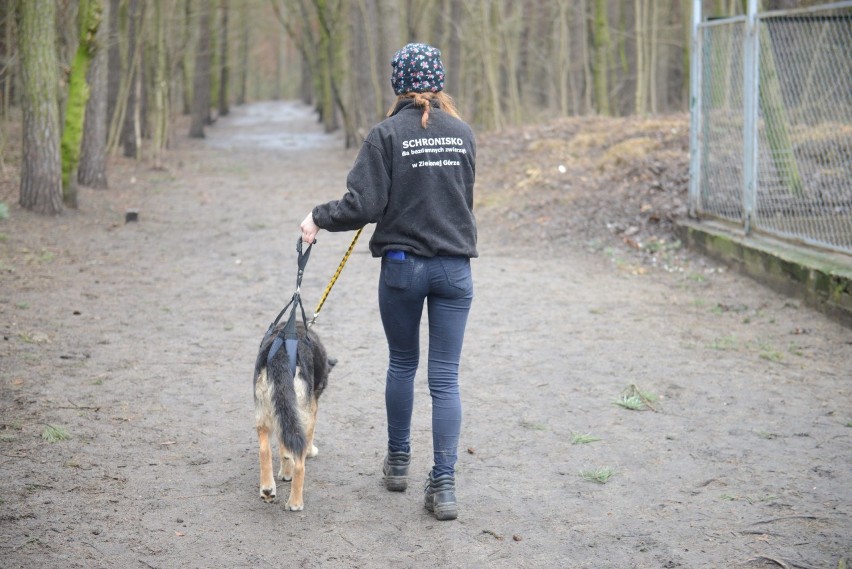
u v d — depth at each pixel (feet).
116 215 44.83
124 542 12.09
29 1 39.81
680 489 14.25
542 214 41.06
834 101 26.00
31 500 13.17
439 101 12.98
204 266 33.42
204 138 105.60
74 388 18.58
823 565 11.63
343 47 102.17
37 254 33.40
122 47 72.28
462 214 12.81
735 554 12.01
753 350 22.18
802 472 14.80
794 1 40.29
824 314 24.75
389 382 13.62
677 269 31.35
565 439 16.55
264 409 13.12
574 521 13.14
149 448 15.62
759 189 29.73
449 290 12.78
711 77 32.37
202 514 13.14
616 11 102.27
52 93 40.81
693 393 19.08
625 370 20.76
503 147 57.88
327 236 41.01
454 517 13.07
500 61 82.48
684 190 38.11
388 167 12.46
